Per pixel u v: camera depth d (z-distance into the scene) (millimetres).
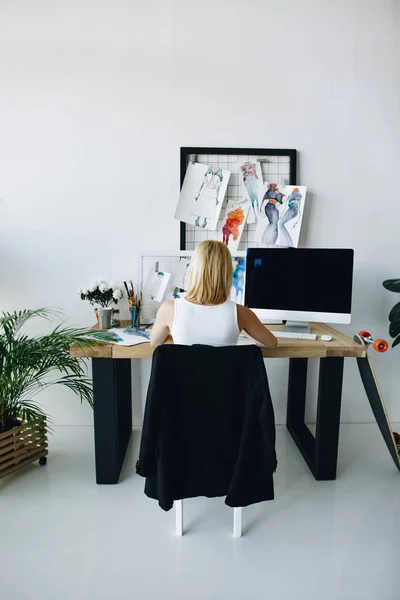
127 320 2463
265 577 1436
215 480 1474
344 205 2457
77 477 2043
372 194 2455
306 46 2344
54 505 1824
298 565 1491
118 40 2305
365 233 2480
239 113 2371
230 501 1439
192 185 2389
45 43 2293
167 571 1457
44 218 2402
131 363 2551
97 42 2303
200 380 1368
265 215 2422
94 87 2328
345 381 2631
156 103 2350
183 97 2352
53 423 2596
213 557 1525
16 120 2330
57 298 2469
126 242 2436
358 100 2389
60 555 1529
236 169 2414
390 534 1658
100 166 2381
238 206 2422
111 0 2275
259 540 1620
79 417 2600
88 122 2350
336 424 2000
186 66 2334
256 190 2412
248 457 1420
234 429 1429
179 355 1351
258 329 1635
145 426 1379
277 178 2432
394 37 2352
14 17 2271
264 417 1363
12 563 1489
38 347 1923
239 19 2314
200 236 2445
